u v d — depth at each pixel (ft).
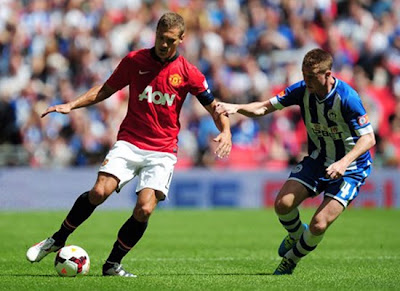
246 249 120.57
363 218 181.37
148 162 83.10
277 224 165.68
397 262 102.78
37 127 209.36
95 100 85.10
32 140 208.33
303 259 105.81
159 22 80.84
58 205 197.47
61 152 204.44
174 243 128.98
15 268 92.32
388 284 80.12
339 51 249.14
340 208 84.53
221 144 84.23
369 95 236.02
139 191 82.33
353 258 107.55
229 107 85.81
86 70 226.79
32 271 89.56
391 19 269.64
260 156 214.90
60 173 197.77
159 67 82.89
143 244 126.82
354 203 211.61
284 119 219.41
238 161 213.05
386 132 231.91
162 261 103.45
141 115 83.35
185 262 102.53
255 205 206.90
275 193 207.92
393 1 274.98
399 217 183.93
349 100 83.92
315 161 87.97
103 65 230.27
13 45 234.99
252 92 226.99
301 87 87.81
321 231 83.87
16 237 134.31
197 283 79.10
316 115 86.43
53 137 206.80
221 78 227.61
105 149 207.00
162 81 82.94
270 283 79.61
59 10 245.65
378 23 268.21
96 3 247.91
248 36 254.06
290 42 251.80
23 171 196.65
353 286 78.28
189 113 215.51
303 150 216.13
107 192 81.56
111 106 214.48
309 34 253.44
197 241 132.46
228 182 205.98
